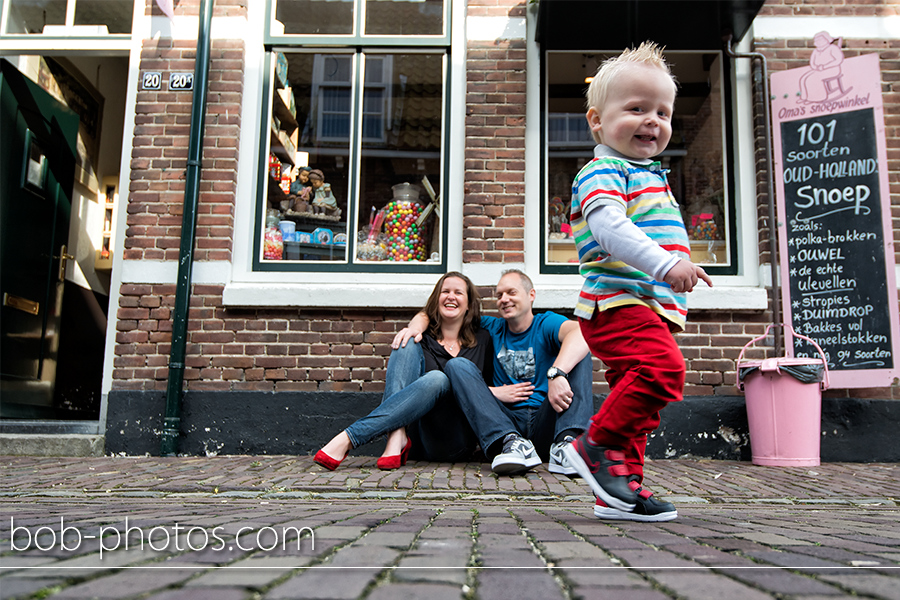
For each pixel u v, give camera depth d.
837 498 2.75
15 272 5.01
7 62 5.00
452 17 4.90
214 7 4.77
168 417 4.24
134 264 4.50
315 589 0.92
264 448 4.31
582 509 2.23
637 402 1.74
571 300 4.41
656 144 1.94
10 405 4.93
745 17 4.49
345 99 4.91
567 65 4.88
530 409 3.66
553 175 4.78
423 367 3.72
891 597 0.91
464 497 2.58
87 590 0.91
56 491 2.68
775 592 0.94
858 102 4.45
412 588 0.94
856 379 4.27
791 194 4.52
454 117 4.80
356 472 3.30
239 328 4.44
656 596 0.92
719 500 2.67
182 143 4.63
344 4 4.96
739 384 4.22
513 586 0.96
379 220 4.79
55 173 5.52
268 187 4.80
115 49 4.85
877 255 4.32
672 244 1.85
